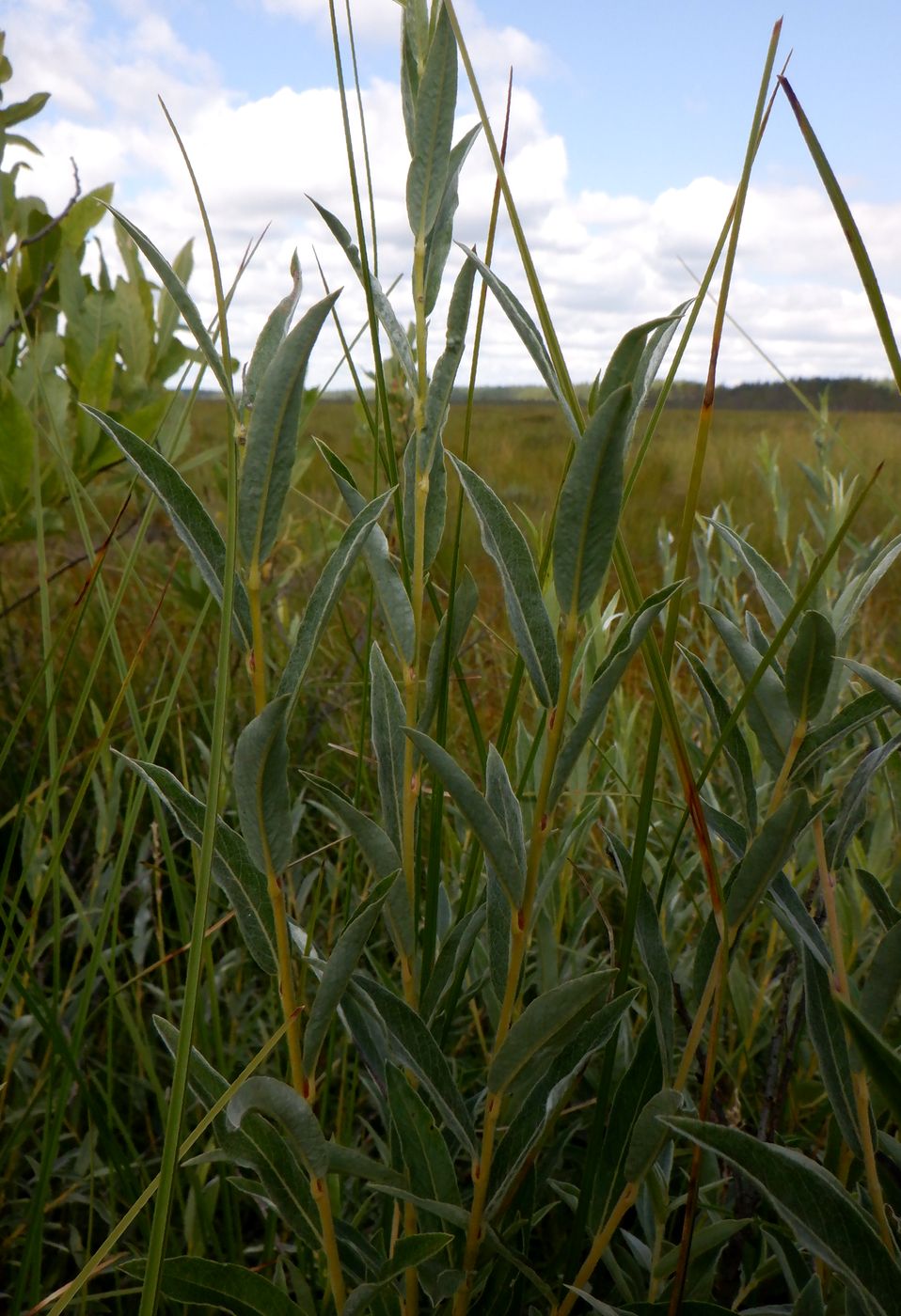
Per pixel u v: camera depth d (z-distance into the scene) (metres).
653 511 3.26
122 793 0.81
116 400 0.90
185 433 0.89
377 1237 0.43
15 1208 0.52
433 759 0.25
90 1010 0.65
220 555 0.26
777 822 0.26
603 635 0.49
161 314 0.88
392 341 0.29
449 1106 0.29
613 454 0.22
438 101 0.28
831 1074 0.29
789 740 0.28
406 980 0.31
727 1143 0.24
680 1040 0.50
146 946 0.63
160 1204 0.26
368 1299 0.28
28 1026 0.55
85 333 0.85
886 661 1.08
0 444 0.74
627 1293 0.39
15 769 0.85
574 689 0.50
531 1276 0.31
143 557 1.05
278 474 0.24
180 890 0.57
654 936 0.31
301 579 1.27
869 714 0.27
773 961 0.52
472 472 0.25
